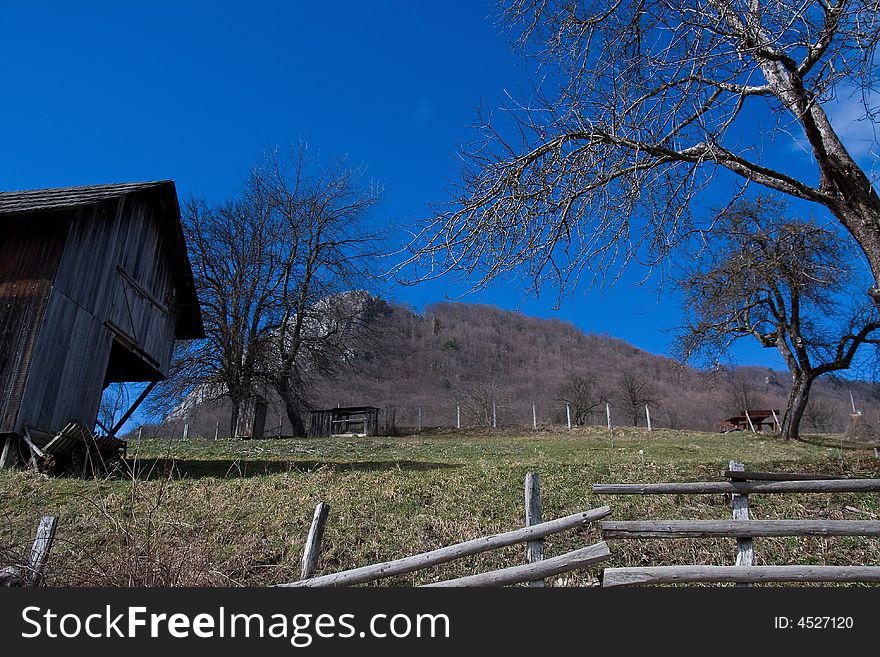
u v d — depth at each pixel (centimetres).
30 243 1432
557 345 9756
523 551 870
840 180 983
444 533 948
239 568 806
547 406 7138
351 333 3853
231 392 3356
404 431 3756
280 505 1066
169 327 1983
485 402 5934
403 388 7944
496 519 1018
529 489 664
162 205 1847
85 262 1513
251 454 2078
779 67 948
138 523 815
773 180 991
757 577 599
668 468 1439
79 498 1066
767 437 3138
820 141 958
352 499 1109
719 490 671
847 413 5578
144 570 610
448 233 989
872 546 848
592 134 946
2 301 1380
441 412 7088
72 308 1461
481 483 1243
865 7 714
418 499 1123
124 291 1706
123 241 1698
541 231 983
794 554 832
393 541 916
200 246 3406
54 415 1392
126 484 1203
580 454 2053
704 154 896
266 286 3575
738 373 5962
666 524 630
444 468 1480
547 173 979
